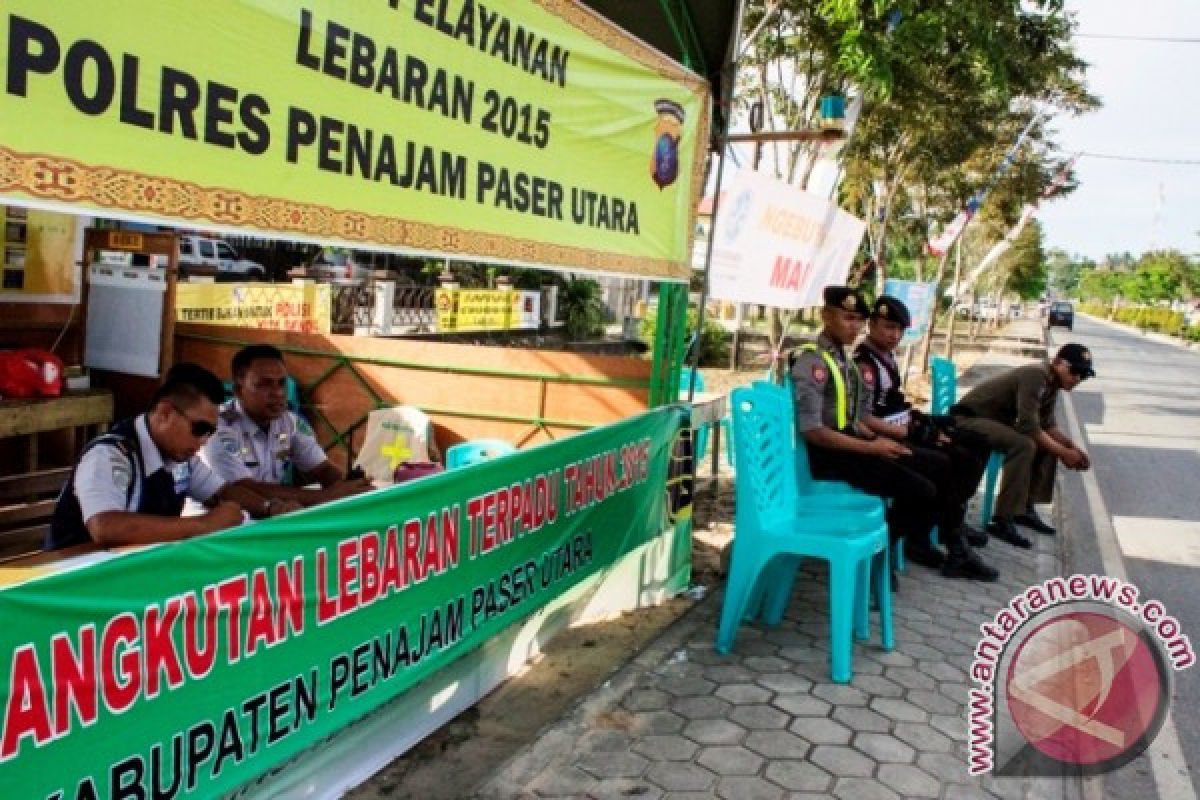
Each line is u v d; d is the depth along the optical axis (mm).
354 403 6324
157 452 2943
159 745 1944
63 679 1715
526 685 3932
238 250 20453
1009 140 16922
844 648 3957
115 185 2061
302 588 2314
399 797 3027
